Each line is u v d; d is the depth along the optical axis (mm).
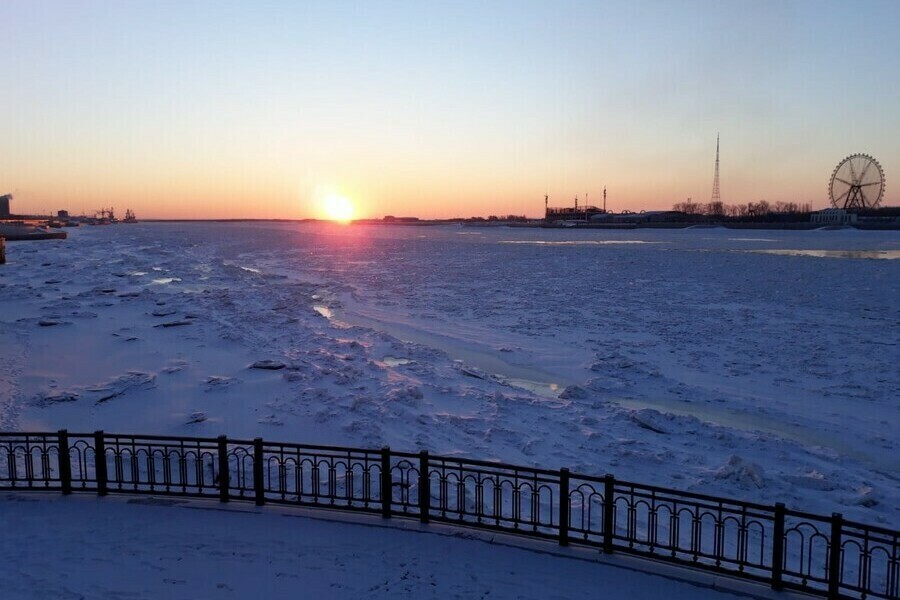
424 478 7648
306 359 17594
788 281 40156
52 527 7418
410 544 7090
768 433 13336
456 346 22922
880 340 22781
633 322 27125
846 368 18969
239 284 38156
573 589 6203
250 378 15500
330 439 11898
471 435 12562
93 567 6523
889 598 6000
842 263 50969
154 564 6598
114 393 14234
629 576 6473
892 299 32156
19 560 6652
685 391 16656
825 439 13367
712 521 9164
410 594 6082
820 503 9930
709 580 6406
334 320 28172
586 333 24875
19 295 28406
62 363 17266
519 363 20344
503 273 48531
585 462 11320
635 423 13500
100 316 24047
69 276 38719
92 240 96500
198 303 27125
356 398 13766
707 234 119562
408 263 58781
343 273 49875
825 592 6164
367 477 8047
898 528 9117
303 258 66250
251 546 6996
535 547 7039
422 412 13703
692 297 34219
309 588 6176
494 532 7391
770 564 7902
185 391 14523
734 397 16219
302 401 13766
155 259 57125
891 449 12789
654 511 6902
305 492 9586
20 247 73062
